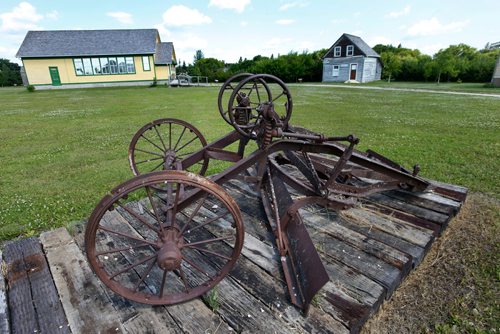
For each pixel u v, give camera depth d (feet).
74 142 21.07
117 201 5.35
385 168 9.20
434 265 7.80
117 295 6.36
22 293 6.42
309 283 5.97
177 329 5.61
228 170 7.21
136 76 94.94
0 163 16.37
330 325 5.62
